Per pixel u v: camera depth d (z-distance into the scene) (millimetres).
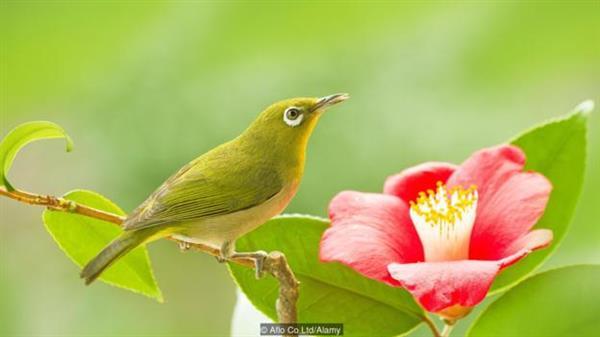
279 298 2531
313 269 2555
